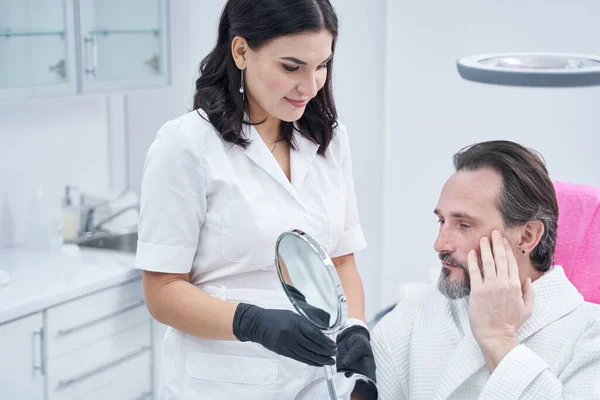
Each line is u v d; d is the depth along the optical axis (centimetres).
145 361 277
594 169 300
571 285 133
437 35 336
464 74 104
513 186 126
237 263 147
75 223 296
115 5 279
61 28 261
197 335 142
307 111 154
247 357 147
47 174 300
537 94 308
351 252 170
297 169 153
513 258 126
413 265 370
